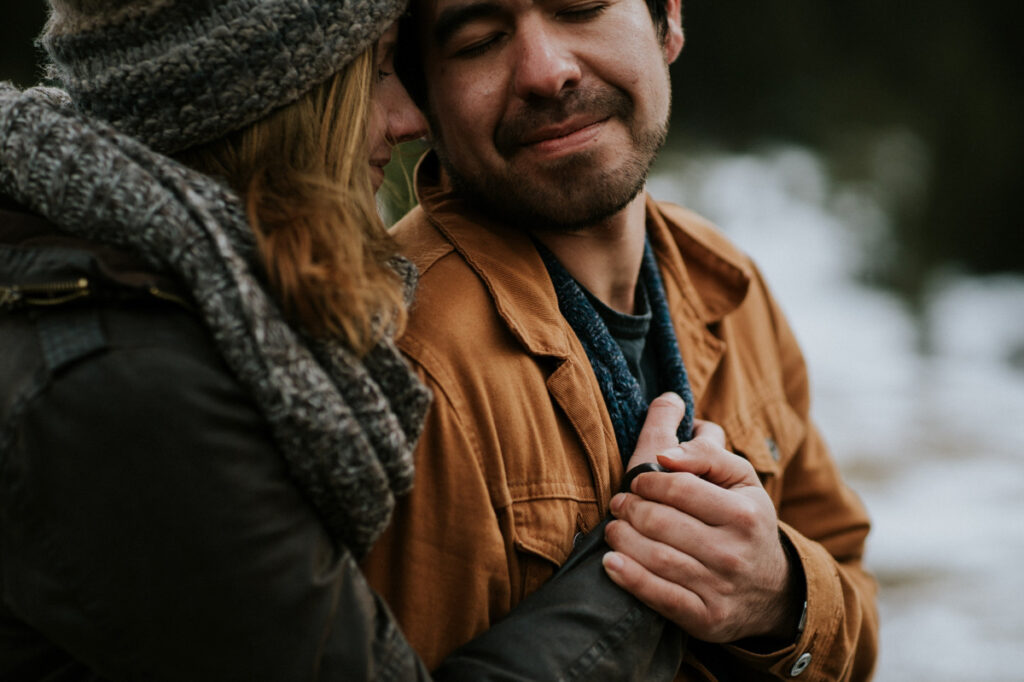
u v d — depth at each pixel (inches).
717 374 59.0
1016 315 343.3
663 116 51.3
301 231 38.8
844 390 259.9
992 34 409.4
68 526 34.3
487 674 42.0
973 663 139.0
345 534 38.7
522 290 50.1
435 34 48.8
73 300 35.9
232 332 35.5
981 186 389.7
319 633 36.7
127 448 34.3
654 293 56.6
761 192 366.0
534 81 46.9
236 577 35.1
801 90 388.5
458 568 44.7
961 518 184.5
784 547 50.1
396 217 70.0
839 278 339.9
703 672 50.8
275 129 42.2
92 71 41.2
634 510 46.5
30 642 38.4
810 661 50.1
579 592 44.8
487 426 46.2
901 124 391.9
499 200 50.4
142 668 35.5
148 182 36.2
